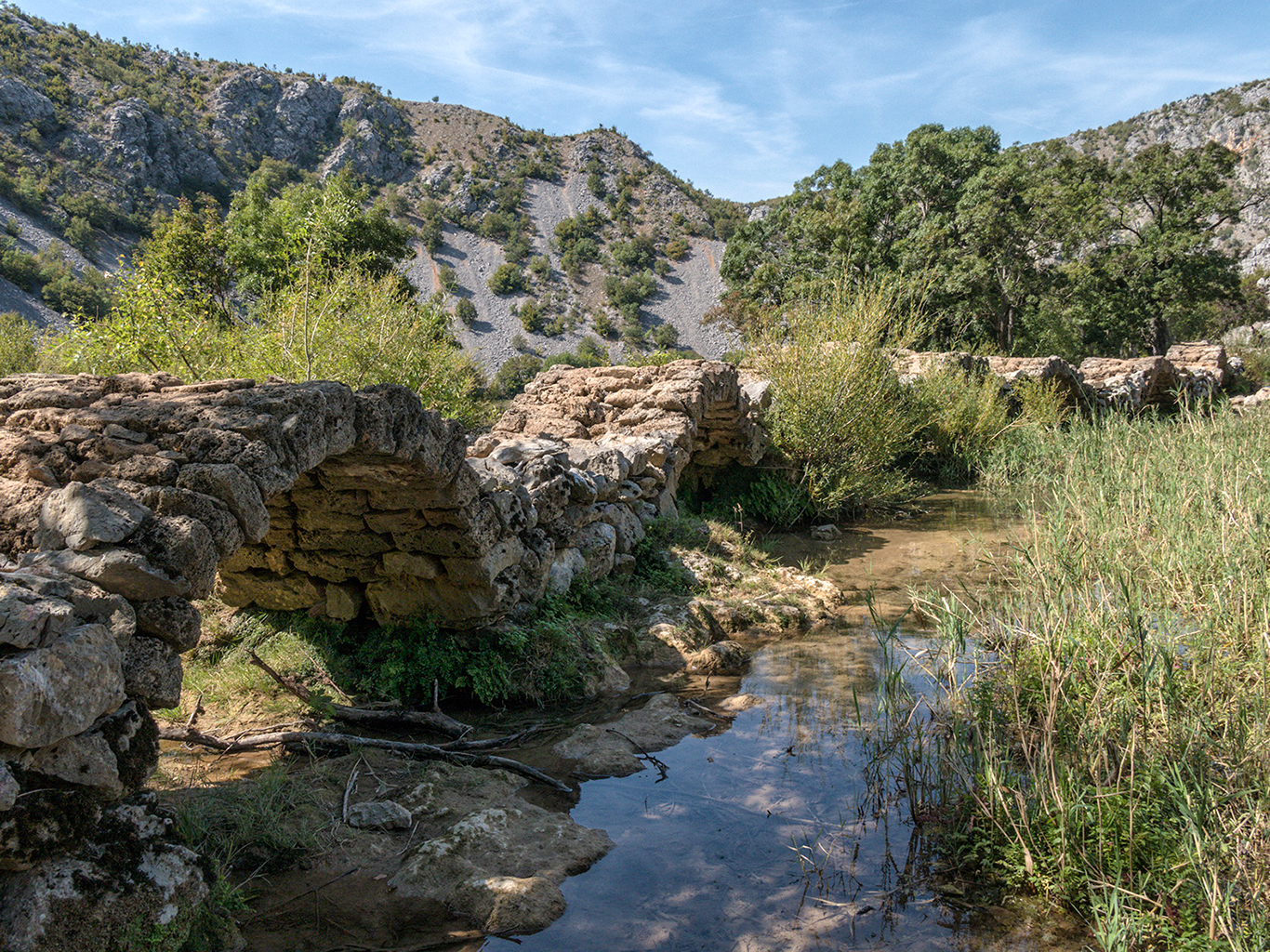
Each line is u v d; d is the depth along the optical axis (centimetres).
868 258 3875
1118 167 4778
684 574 848
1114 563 640
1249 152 12244
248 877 352
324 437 403
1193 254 4281
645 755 500
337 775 446
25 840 236
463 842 379
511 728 540
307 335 923
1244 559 604
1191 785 367
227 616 622
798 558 1043
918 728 475
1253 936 287
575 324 12550
